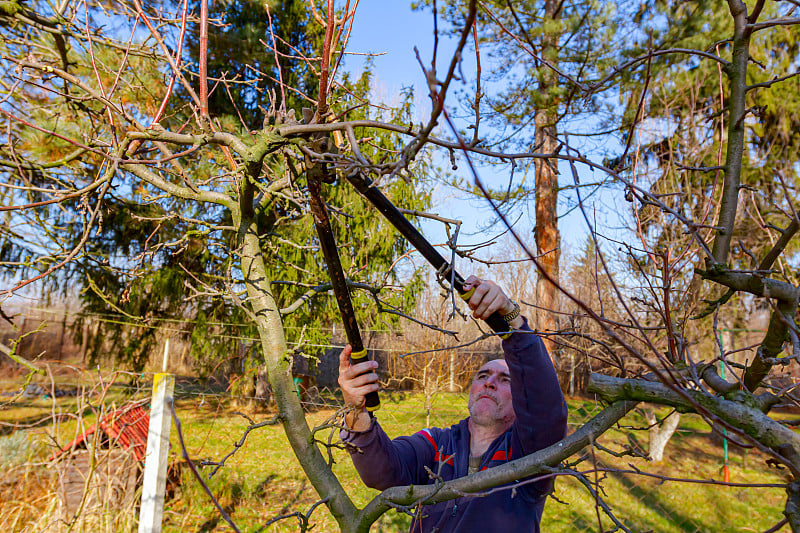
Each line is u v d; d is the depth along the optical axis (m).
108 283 7.41
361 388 1.54
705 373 1.16
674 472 6.70
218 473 5.83
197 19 2.96
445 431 2.04
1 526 3.51
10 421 4.51
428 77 0.77
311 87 7.46
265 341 1.90
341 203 9.00
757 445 0.85
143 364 8.63
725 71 1.42
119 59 3.95
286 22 7.65
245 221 2.13
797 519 0.90
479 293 1.34
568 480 6.29
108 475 3.87
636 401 1.11
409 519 5.21
